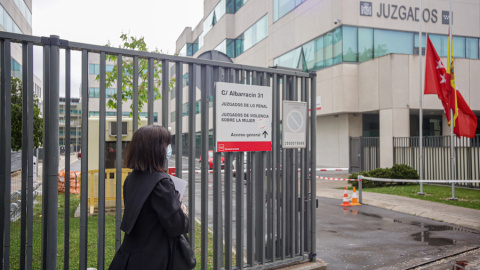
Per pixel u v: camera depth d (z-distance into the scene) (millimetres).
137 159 2424
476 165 13812
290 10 27328
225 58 4676
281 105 4531
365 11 22391
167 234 2375
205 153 3830
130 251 2346
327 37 23312
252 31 33750
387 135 20359
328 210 9578
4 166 2945
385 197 11125
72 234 6227
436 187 13664
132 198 2371
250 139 4090
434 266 5242
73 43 3125
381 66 20844
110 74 9008
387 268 5141
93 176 7715
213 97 3885
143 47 9430
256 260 4484
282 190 4449
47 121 3102
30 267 3039
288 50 27672
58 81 3090
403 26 23031
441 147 14914
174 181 2590
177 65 3658
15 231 6375
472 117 11328
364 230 7395
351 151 22047
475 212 8727
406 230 7391
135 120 3416
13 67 29047
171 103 36375
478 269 5113
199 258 5254
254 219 4289
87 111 3211
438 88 11703
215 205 3898
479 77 22094
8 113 2949
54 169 3064
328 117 25062
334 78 22766
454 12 23953
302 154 4676
